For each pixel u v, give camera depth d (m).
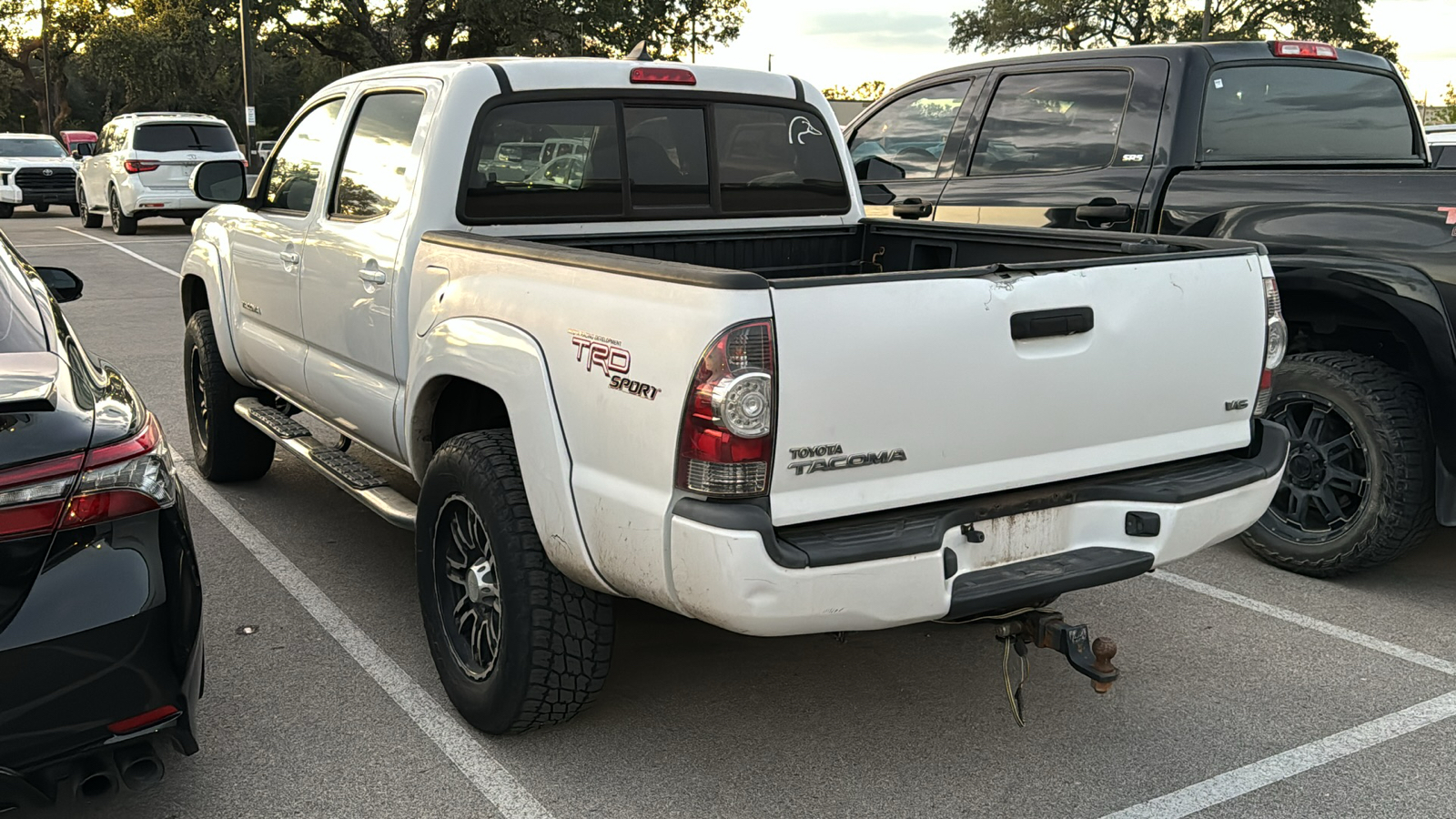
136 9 52.59
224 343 5.27
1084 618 4.25
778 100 4.51
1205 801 3.04
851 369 2.61
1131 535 3.05
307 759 3.21
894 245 4.63
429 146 3.77
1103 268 2.97
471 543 3.36
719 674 3.76
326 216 4.38
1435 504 4.34
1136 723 3.45
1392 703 3.59
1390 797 3.06
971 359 2.76
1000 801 3.03
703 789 3.07
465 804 2.99
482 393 3.67
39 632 2.39
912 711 3.52
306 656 3.85
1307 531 4.68
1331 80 5.74
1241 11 40.25
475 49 41.09
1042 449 2.94
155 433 2.76
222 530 5.08
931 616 2.73
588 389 2.83
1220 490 3.13
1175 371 3.12
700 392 2.52
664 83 4.18
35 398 2.47
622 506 2.74
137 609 2.50
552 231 4.01
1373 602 4.42
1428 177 4.22
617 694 3.61
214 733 3.34
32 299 2.98
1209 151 5.27
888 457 2.69
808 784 3.10
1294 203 4.60
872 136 6.86
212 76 53.34
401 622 4.13
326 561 4.70
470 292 3.34
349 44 41.28
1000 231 4.12
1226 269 3.21
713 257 4.41
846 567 2.59
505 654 3.14
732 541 2.52
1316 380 4.51
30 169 23.36
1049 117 5.80
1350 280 4.32
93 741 2.47
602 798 3.02
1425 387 4.23
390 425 3.94
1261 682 3.73
